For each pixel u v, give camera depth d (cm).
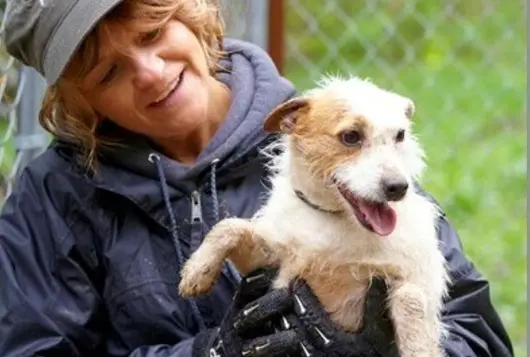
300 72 1173
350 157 439
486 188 1070
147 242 484
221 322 471
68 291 482
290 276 450
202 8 493
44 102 496
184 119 480
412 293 427
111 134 497
